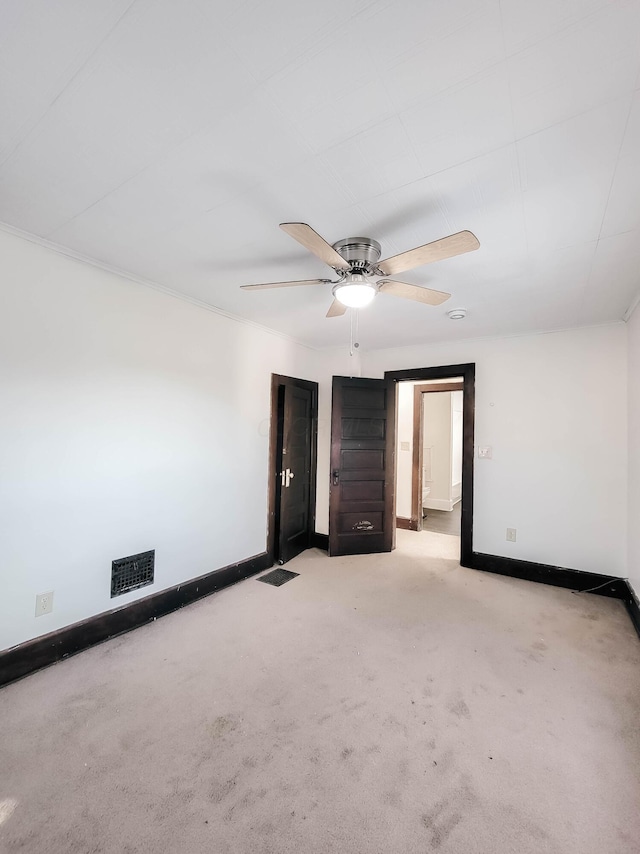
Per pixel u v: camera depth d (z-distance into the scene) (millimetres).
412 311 3197
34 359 2152
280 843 1273
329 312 2555
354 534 4359
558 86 1144
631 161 1445
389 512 4477
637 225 1878
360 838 1295
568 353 3596
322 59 1084
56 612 2244
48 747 1623
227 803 1404
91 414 2416
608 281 2543
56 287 2238
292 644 2451
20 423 2096
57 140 1401
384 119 1278
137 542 2680
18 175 1604
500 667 2244
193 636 2529
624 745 1692
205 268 2475
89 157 1490
